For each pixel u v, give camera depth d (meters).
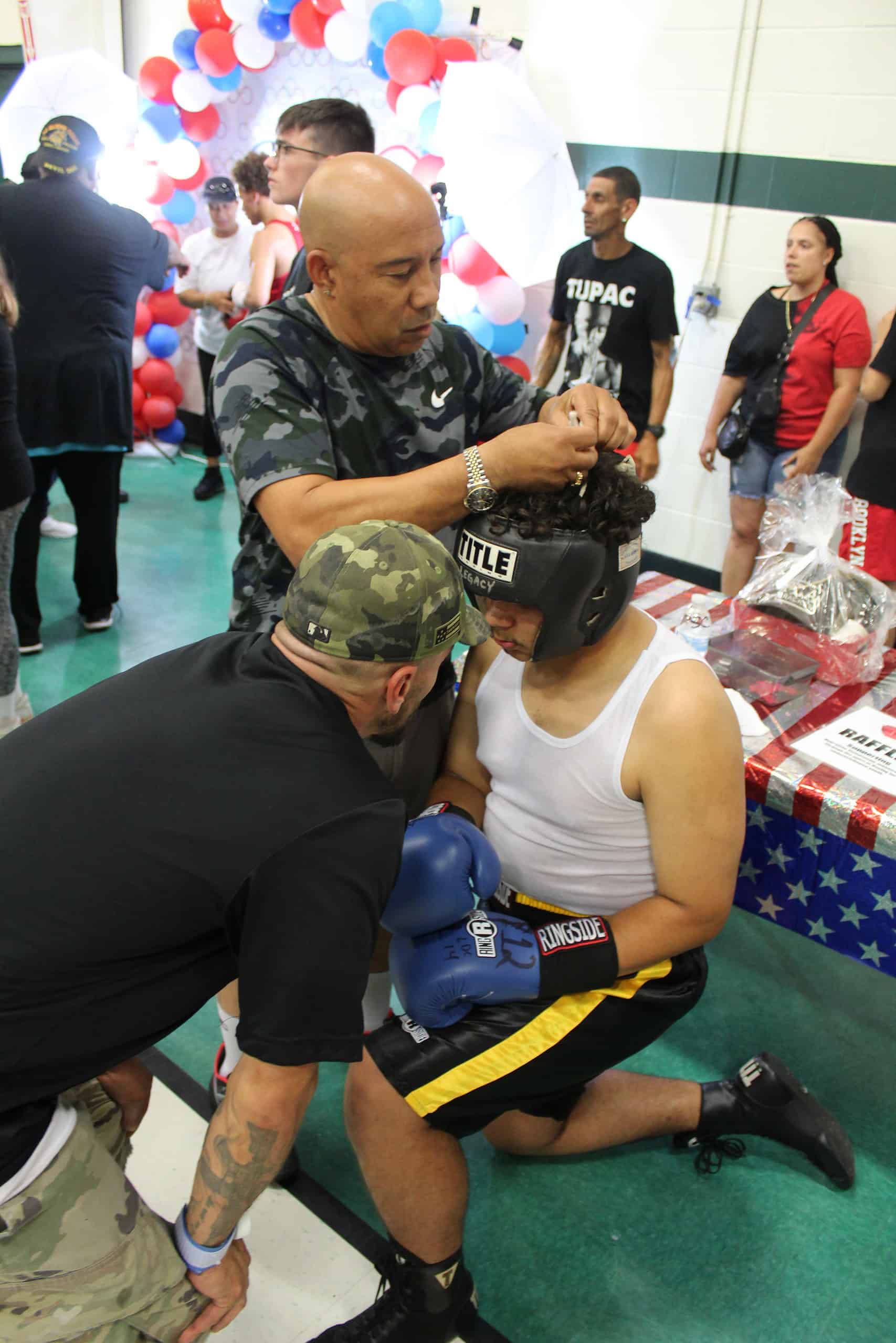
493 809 1.45
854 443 3.53
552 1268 1.54
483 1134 1.79
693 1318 1.48
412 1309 1.35
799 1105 1.71
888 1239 1.61
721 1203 1.66
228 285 4.60
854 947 1.54
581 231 4.04
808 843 1.52
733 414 3.63
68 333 3.04
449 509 1.21
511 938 1.28
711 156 3.62
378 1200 1.31
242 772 0.91
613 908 1.40
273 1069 0.93
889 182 3.27
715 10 3.46
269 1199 1.63
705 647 1.91
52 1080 0.98
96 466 3.25
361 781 0.94
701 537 4.08
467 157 3.35
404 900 1.23
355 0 3.88
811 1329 1.47
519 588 1.16
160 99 4.95
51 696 3.09
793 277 3.37
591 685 1.28
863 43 3.20
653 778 1.23
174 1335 1.17
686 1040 1.97
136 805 0.90
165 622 3.63
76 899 0.89
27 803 0.93
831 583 1.88
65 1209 1.02
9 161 4.54
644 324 3.64
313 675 0.98
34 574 3.26
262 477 1.32
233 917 0.90
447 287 3.80
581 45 3.84
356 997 0.92
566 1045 1.29
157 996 0.97
